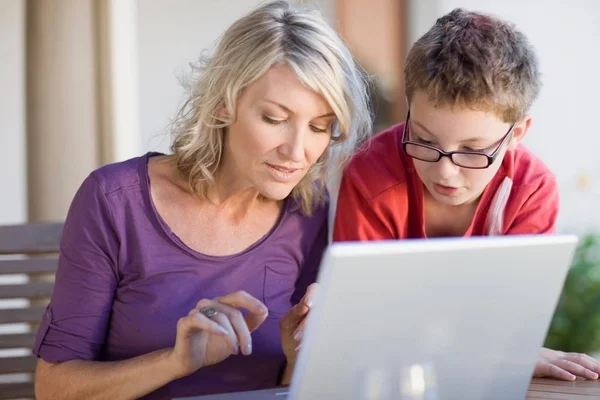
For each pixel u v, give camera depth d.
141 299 1.88
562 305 4.80
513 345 1.45
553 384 1.79
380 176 2.04
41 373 1.85
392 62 5.21
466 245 1.28
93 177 1.91
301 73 1.70
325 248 2.10
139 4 4.63
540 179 2.03
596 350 4.75
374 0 5.15
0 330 3.80
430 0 5.24
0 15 4.20
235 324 1.54
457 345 1.38
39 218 3.19
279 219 2.02
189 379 1.88
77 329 1.84
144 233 1.89
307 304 1.73
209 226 1.95
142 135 4.67
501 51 1.76
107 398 1.74
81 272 1.85
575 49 5.53
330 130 1.84
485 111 1.74
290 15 1.79
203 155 1.92
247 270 1.96
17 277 3.99
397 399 1.35
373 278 1.23
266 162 1.78
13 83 4.24
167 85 4.72
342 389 1.32
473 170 1.81
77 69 3.18
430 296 1.30
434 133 1.79
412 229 2.06
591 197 5.57
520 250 1.34
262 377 1.94
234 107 1.78
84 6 3.18
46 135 3.17
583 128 5.58
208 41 4.80
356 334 1.27
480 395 1.45
